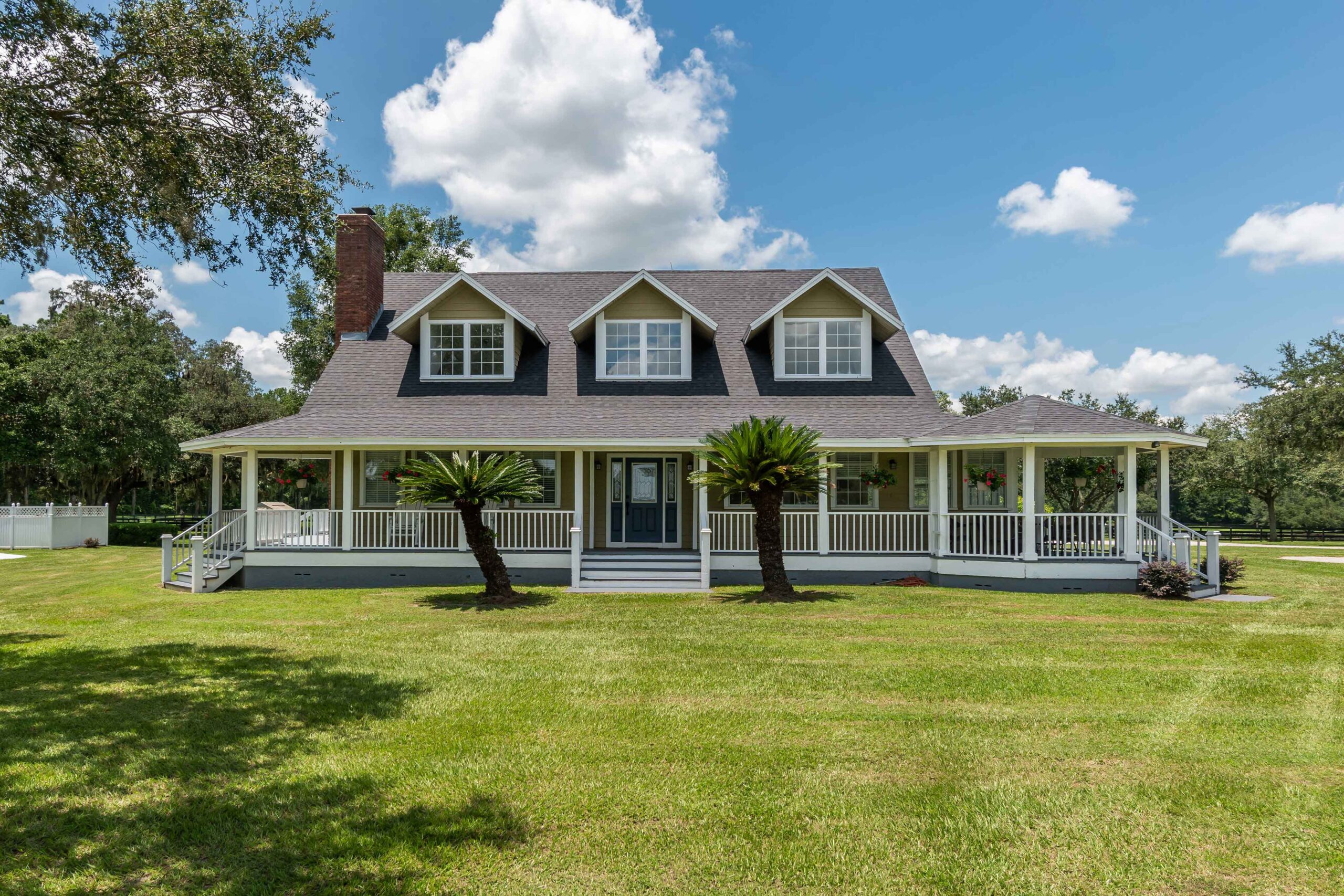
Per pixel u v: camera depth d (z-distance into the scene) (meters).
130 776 5.35
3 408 28.47
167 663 8.78
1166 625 11.09
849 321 18.88
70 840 4.42
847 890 3.98
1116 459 17.31
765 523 13.95
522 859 4.26
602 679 8.09
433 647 9.69
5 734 6.24
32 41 8.28
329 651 9.48
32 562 23.23
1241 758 5.82
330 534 16.17
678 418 17.05
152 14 8.77
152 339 36.41
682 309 18.77
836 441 15.62
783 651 9.39
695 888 4.00
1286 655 9.18
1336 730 6.46
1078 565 14.56
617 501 18.00
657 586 15.16
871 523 17.22
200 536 16.33
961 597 13.85
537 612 12.48
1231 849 4.42
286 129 9.70
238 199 9.38
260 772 5.45
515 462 14.02
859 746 6.07
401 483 15.30
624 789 5.20
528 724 6.57
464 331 18.95
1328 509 60.06
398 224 33.97
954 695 7.50
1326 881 4.08
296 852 4.30
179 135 9.09
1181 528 15.82
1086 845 4.46
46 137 8.41
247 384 47.34
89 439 29.62
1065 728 6.50
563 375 18.95
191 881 4.00
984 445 14.74
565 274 22.19
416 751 5.89
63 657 9.15
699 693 7.56
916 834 4.60
